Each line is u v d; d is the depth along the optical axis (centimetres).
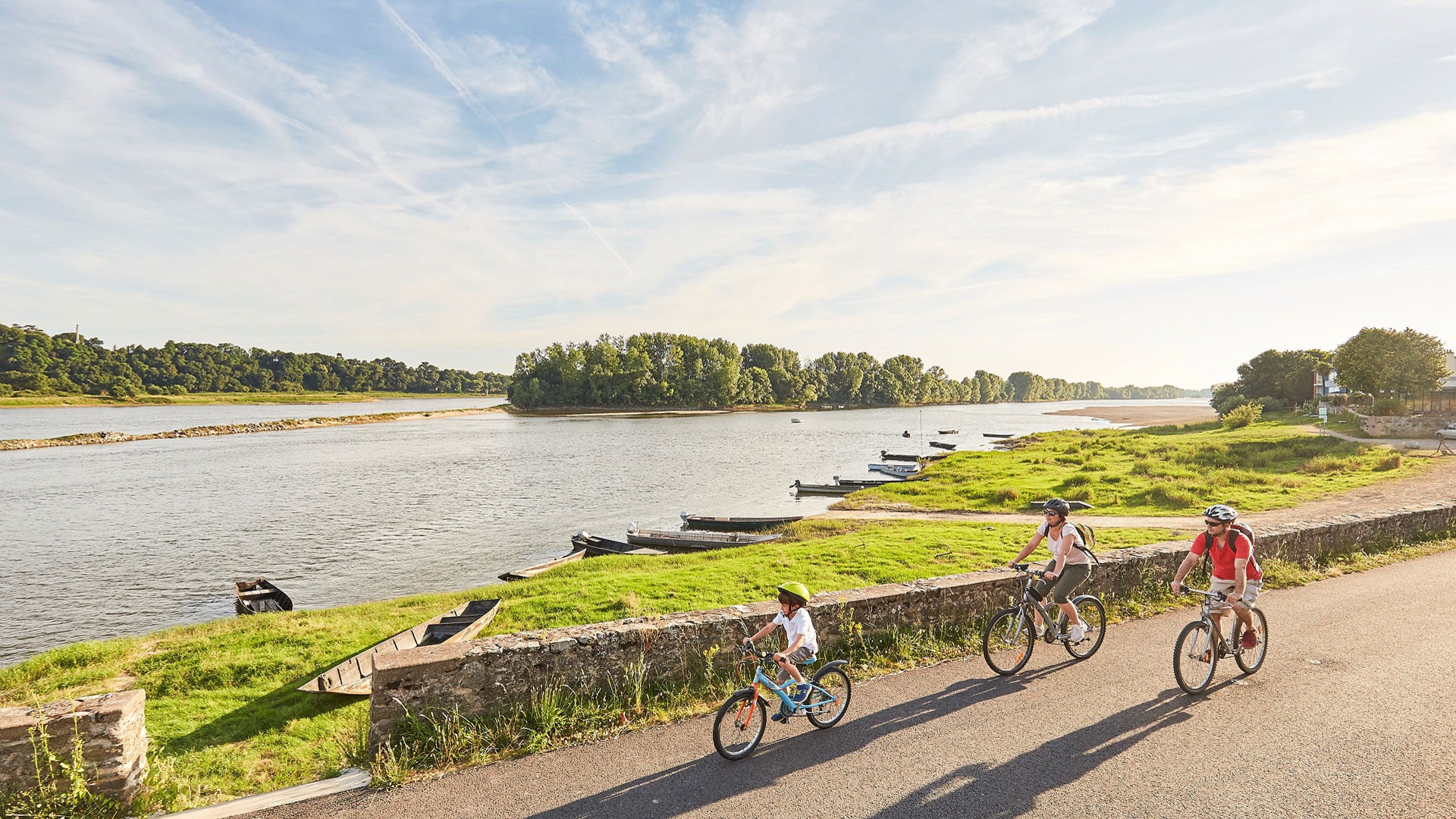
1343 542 1341
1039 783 546
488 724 654
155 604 2106
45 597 2183
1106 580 1040
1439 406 5222
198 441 8312
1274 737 613
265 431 10581
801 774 570
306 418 12694
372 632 1308
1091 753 593
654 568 1805
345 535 3028
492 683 661
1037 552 1745
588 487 4412
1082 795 527
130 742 546
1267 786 534
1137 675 771
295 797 554
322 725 880
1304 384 7619
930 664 818
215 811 535
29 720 511
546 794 549
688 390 16162
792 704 632
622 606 1335
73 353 19512
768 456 6350
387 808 534
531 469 5369
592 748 625
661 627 749
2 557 2691
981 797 527
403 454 6588
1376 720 641
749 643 626
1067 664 810
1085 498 2709
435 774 583
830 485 4294
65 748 522
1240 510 2250
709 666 767
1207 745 601
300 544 2861
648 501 3878
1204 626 723
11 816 504
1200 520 2155
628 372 15550
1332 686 720
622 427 10825
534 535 3008
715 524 2914
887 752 605
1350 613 970
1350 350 5344
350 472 5178
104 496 4125
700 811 517
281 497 4025
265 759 768
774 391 18538
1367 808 503
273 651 1192
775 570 1599
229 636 1279
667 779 568
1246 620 740
